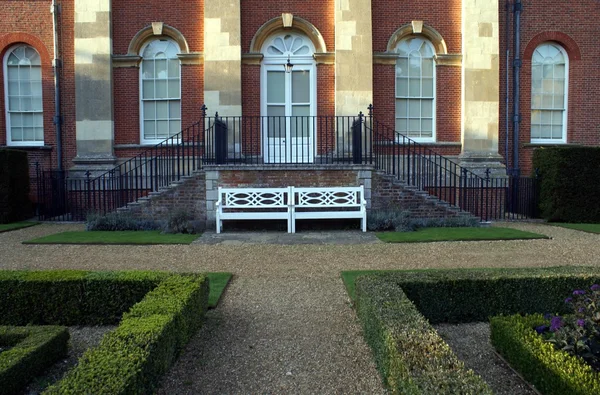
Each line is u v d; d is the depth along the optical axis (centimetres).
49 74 1541
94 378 302
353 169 1195
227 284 678
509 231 1091
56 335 439
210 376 411
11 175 1315
